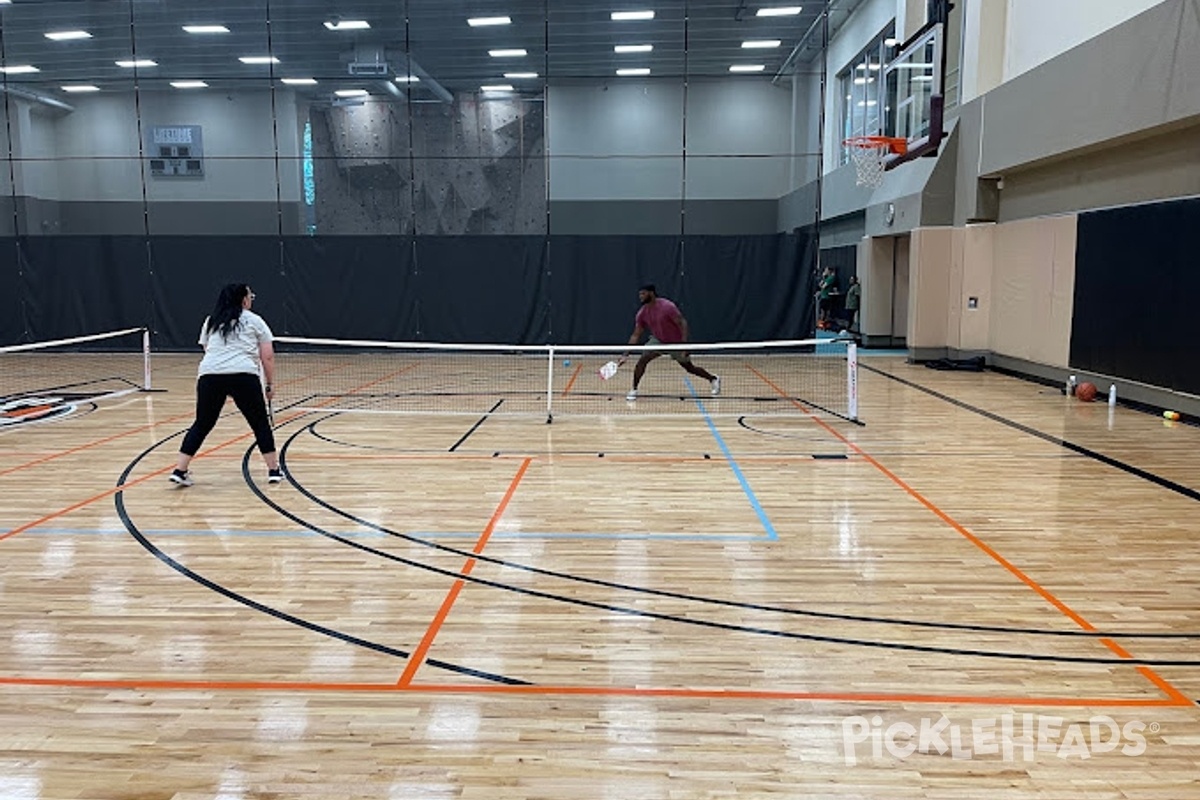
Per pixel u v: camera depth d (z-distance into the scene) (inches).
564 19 700.7
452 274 629.3
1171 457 292.2
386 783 106.7
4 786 106.2
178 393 449.7
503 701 126.8
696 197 847.7
